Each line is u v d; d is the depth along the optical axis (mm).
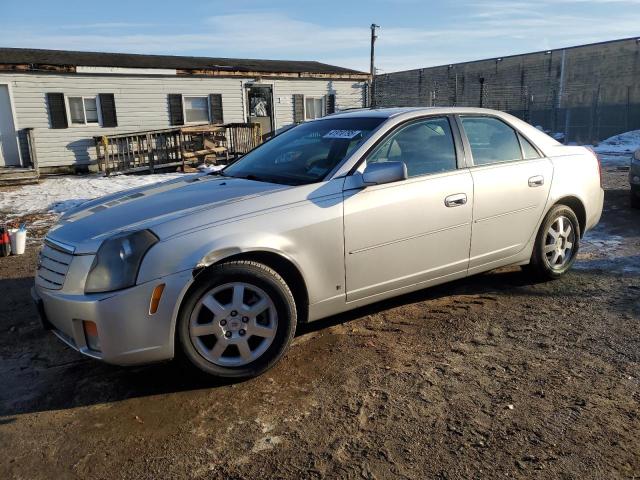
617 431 2654
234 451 2590
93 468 2496
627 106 25141
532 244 4652
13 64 14750
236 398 3066
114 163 16016
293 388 3150
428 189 3871
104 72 16078
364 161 3711
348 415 2854
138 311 2902
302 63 24625
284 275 3418
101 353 2924
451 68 31906
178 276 2959
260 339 3289
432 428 2719
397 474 2389
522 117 28562
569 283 4887
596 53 25891
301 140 4293
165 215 3205
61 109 15781
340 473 2406
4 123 15102
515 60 29125
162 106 17484
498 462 2449
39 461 2557
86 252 2998
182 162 16672
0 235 6371
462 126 4262
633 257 5664
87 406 3033
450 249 4059
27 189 12609
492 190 4223
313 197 3447
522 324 4004
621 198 9352
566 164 4812
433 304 4445
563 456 2477
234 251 3100
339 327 4016
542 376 3213
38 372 3457
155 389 3195
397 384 3152
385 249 3715
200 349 3111
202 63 20094
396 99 32625
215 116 18641
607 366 3318
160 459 2547
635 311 4184
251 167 4230
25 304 4727
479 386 3113
